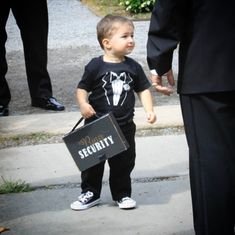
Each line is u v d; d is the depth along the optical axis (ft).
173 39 14.64
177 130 25.89
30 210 19.63
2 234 18.04
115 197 19.49
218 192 14.88
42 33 29.60
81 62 39.78
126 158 19.02
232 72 14.43
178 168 22.47
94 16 55.31
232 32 14.34
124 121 18.63
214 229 15.11
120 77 18.52
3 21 29.09
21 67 38.93
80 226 18.42
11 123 27.17
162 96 31.65
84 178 19.45
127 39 18.40
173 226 18.22
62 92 33.47
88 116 18.61
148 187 20.99
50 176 22.17
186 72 14.80
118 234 17.84
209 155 14.83
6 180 21.90
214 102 14.67
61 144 25.18
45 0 29.43
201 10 14.42
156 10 14.60
